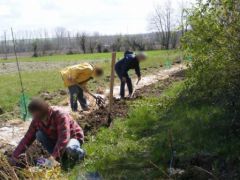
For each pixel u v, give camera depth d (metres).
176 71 12.95
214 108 5.04
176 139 4.31
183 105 5.59
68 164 3.88
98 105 6.41
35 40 39.16
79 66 6.21
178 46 5.39
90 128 5.31
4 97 9.16
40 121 3.96
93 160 4.04
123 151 4.22
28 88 11.08
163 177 3.51
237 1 4.53
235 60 4.58
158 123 5.20
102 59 25.69
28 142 4.00
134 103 6.71
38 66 22.52
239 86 4.59
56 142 4.04
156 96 7.55
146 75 12.58
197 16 4.82
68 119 4.03
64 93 9.24
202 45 4.80
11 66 23.48
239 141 4.00
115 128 5.16
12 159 3.83
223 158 3.68
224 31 4.63
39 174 3.21
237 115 4.45
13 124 6.15
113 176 3.58
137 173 3.62
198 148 4.02
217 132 4.32
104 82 10.99
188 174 3.43
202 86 5.04
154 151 4.07
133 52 7.44
